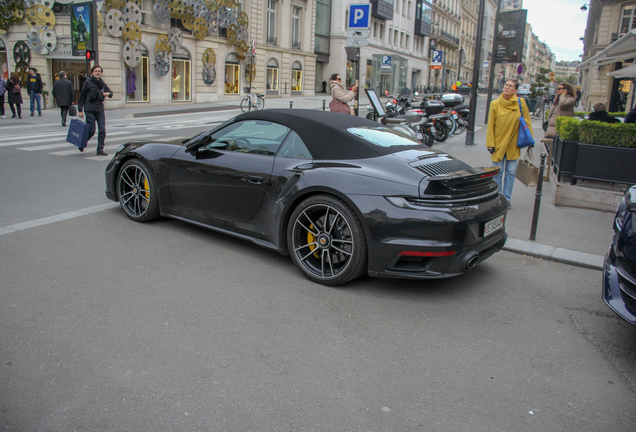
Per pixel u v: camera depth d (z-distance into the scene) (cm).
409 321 328
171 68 2658
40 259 407
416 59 6306
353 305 347
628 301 283
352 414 229
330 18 4284
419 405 238
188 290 359
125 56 2350
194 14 2700
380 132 428
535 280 415
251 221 423
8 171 791
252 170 414
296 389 246
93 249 435
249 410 229
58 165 859
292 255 393
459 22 8338
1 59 2491
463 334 313
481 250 362
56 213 548
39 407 225
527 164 685
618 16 3003
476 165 973
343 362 273
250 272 398
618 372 277
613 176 650
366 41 1036
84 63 2327
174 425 216
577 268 449
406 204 339
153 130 1493
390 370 268
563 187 666
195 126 1656
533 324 333
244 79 3225
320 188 367
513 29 1931
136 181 516
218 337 294
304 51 3781
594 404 246
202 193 455
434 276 342
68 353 270
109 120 1861
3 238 457
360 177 358
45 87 2353
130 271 389
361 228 354
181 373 256
